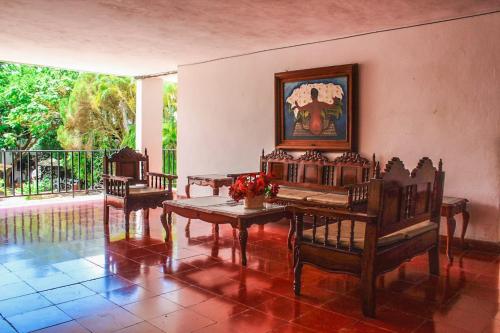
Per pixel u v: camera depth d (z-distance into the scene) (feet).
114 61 23.45
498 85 14.10
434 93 15.40
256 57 20.72
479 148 14.56
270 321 8.84
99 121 33.94
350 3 13.19
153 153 28.60
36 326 8.45
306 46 18.78
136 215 20.21
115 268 12.17
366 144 17.13
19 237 15.76
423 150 15.75
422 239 11.15
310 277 11.62
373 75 16.81
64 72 38.32
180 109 24.79
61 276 11.43
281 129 19.69
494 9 13.79
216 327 8.51
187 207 14.11
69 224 18.17
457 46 14.84
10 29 16.75
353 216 9.34
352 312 9.36
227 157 22.44
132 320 8.77
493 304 9.88
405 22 15.33
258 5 13.55
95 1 13.34
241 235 12.53
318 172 18.04
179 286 10.78
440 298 10.25
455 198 14.43
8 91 36.76
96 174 33.71
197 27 16.25
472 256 13.94
